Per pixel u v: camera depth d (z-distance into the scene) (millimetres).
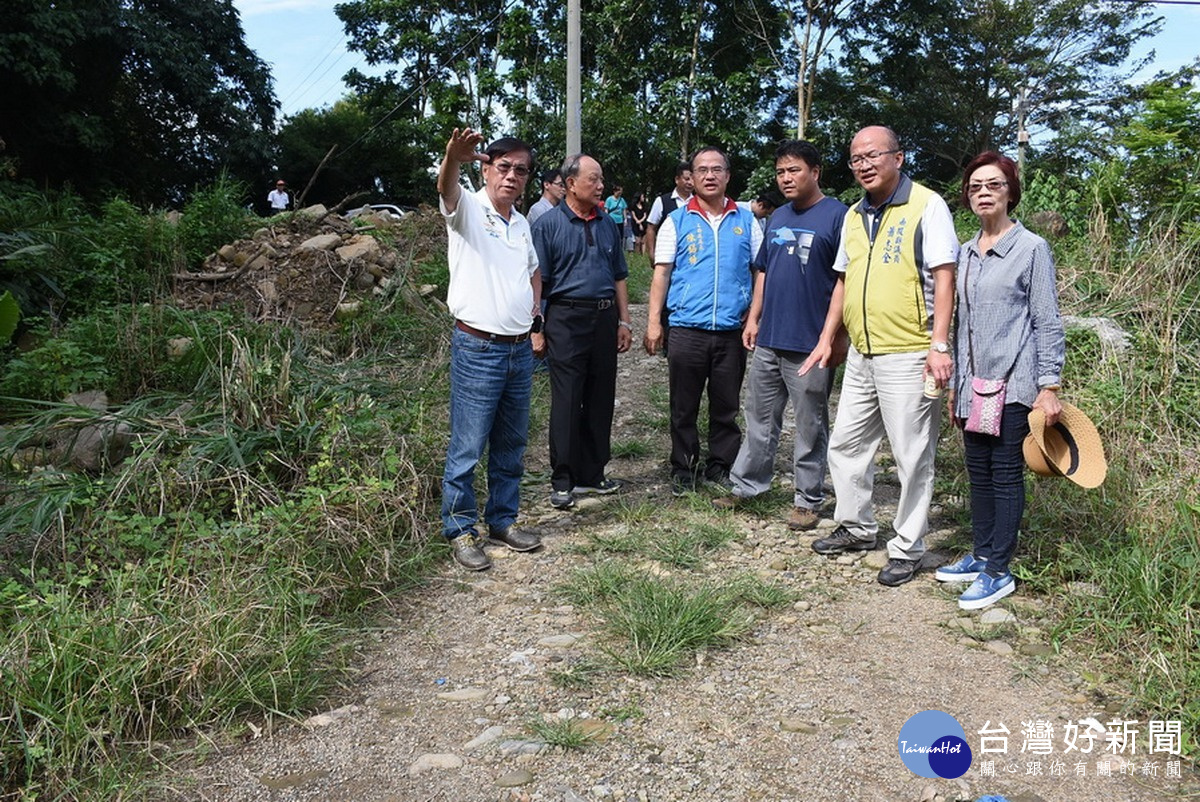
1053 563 4059
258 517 3971
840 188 30469
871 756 2824
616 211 17547
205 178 26016
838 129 28141
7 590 3256
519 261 4285
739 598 3943
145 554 3826
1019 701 3135
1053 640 3475
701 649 3480
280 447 4648
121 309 6867
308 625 3480
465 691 3219
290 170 32844
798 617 3793
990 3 32688
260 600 3463
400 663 3443
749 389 4914
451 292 4250
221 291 8383
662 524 4805
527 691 3213
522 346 4363
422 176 32000
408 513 4445
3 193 9000
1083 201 8156
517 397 4422
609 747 2873
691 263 5094
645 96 28406
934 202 3908
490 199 4254
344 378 6121
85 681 2934
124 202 9133
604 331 5059
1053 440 3775
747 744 2889
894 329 4008
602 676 3307
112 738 2850
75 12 20250
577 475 5254
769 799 2627
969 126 32812
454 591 4070
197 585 3535
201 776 2744
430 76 30562
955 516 4879
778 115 30891
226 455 4473
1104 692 3182
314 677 3248
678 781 2705
